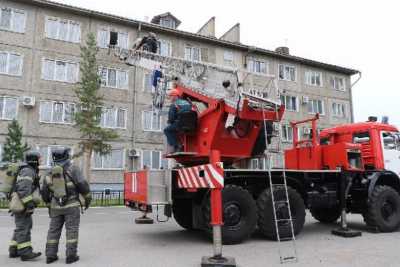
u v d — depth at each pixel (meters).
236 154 7.91
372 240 7.65
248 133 7.91
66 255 5.64
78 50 24.42
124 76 25.83
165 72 9.07
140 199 7.26
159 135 26.31
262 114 7.45
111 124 24.95
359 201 8.98
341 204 8.44
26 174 5.91
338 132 10.14
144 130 25.91
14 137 20.47
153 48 9.81
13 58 22.64
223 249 6.70
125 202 8.48
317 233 8.62
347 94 36.56
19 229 5.88
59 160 5.82
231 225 7.10
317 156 9.12
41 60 23.31
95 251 6.51
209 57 29.27
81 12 24.50
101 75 24.20
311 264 5.57
